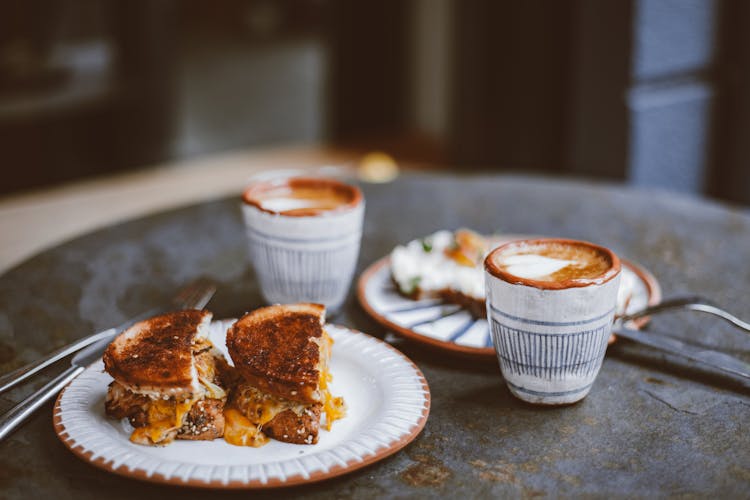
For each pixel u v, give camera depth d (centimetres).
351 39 346
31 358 78
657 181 199
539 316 69
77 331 82
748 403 72
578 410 72
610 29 189
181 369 67
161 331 71
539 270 71
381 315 82
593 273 70
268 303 87
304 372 67
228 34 340
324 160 326
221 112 339
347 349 76
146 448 67
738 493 63
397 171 307
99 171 304
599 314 69
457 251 89
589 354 70
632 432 69
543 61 225
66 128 292
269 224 81
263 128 340
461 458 67
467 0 236
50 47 297
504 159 243
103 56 305
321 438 68
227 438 68
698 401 72
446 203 111
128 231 104
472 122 247
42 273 93
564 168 219
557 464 66
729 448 67
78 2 295
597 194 113
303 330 71
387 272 91
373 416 69
